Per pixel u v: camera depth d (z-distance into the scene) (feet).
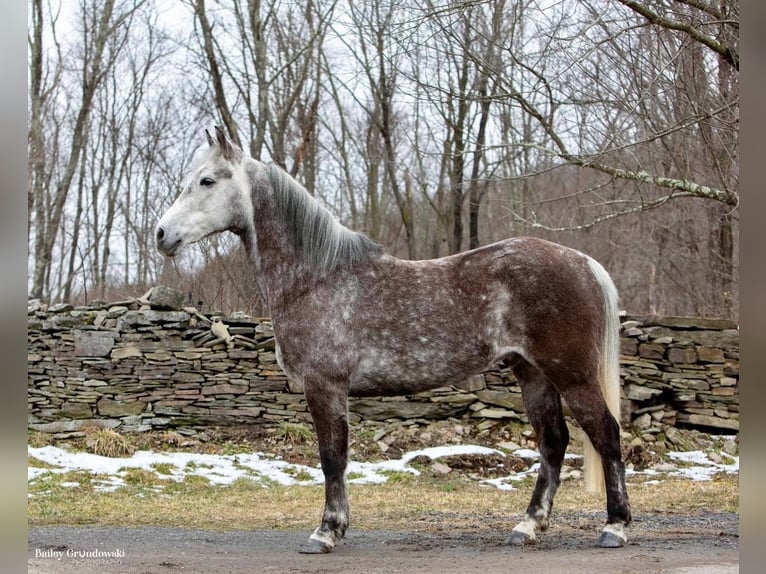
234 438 33.65
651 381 34.94
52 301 63.05
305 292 17.57
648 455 32.30
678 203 52.65
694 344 35.22
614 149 23.25
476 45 34.60
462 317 17.01
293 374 17.76
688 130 26.86
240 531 21.01
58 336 34.06
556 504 25.49
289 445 33.12
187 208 17.65
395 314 17.16
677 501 25.49
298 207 17.92
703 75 25.61
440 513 24.07
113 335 34.30
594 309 16.67
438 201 65.82
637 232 62.23
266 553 17.42
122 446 31.37
